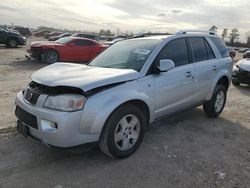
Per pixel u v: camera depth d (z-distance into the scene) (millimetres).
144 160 3996
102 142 3729
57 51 15156
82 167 3742
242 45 94938
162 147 4461
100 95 3562
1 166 3684
